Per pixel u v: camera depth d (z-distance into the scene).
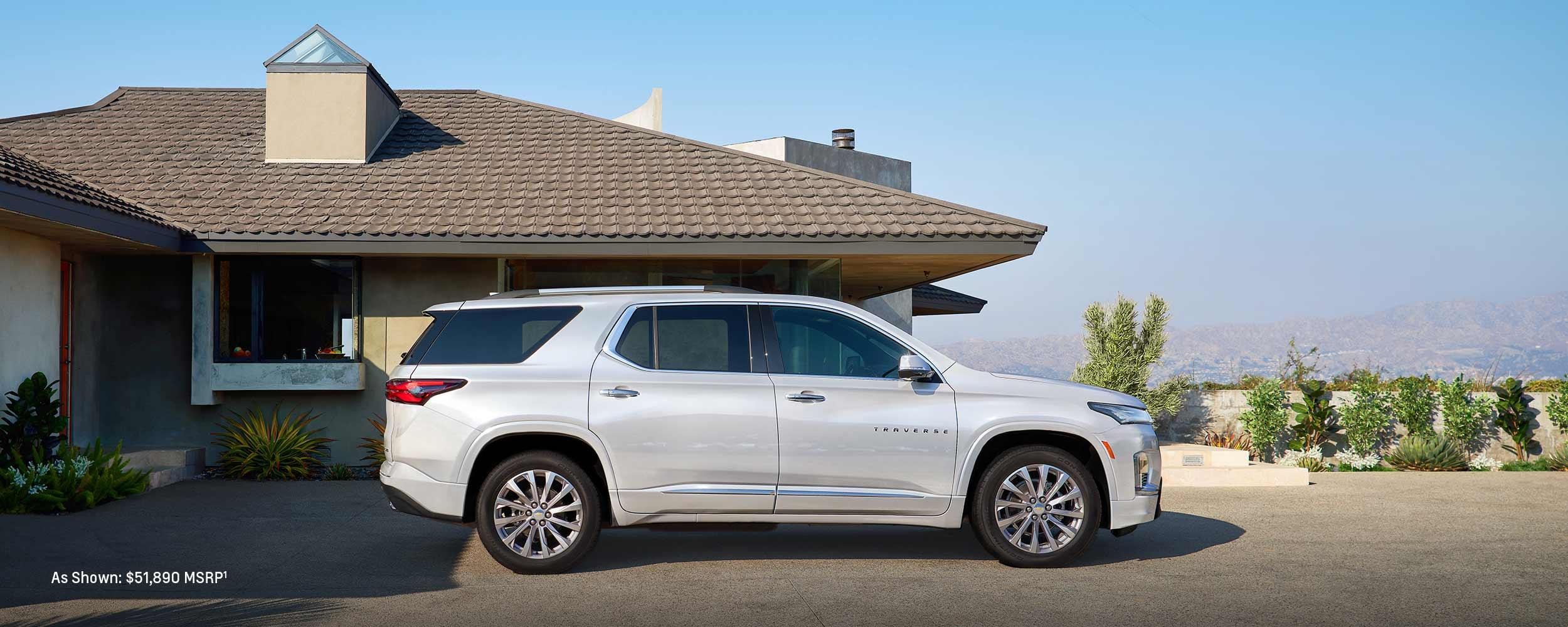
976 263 14.22
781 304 7.33
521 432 6.95
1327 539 8.44
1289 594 6.35
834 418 7.02
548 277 13.20
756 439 6.99
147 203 12.70
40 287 11.15
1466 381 15.55
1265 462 15.34
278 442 12.24
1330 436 15.57
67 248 12.09
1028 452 7.14
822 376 7.20
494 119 16.72
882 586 6.61
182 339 12.92
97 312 12.81
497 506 7.02
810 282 13.27
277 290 12.92
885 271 15.56
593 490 7.02
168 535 8.51
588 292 7.35
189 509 9.86
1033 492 7.20
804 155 22.98
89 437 12.60
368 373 13.05
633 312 7.25
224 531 8.70
